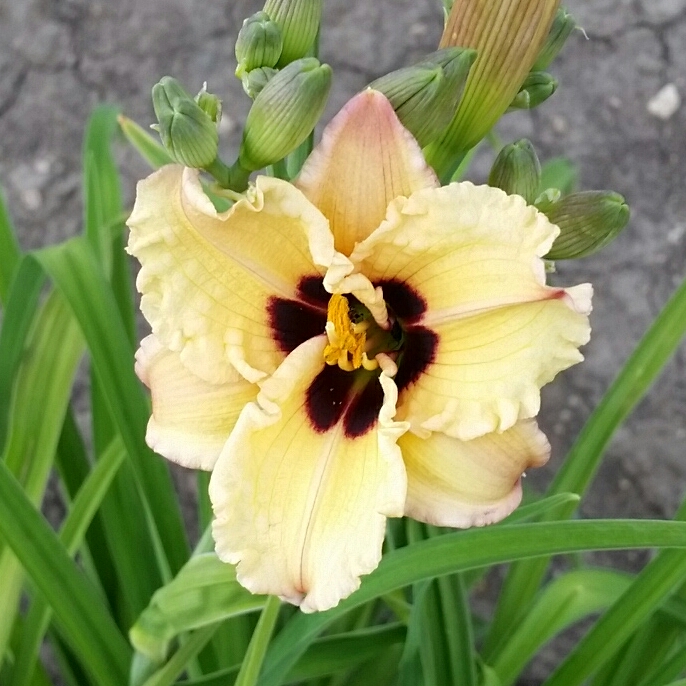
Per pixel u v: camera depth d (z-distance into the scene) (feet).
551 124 2.57
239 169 0.83
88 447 2.33
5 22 2.60
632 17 2.65
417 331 0.81
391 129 0.72
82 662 1.53
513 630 1.40
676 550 1.15
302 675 1.24
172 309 0.76
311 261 0.78
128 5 2.62
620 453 2.36
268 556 0.77
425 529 1.18
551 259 0.95
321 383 0.84
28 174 2.51
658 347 1.33
